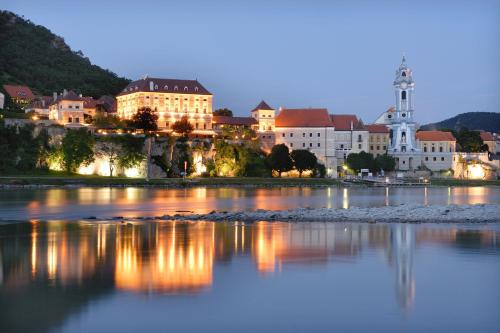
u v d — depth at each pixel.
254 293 49.78
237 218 106.25
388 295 49.59
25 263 61.34
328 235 83.44
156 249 70.69
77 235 83.38
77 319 42.62
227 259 64.44
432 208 115.56
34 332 40.00
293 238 80.38
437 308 45.97
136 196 174.12
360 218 104.00
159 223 99.94
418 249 71.31
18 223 99.50
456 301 47.88
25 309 44.75
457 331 40.94
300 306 46.34
